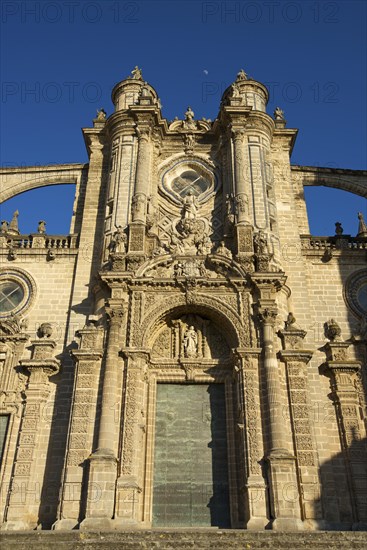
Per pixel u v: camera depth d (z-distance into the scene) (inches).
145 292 989.2
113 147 1208.8
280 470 810.8
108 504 791.7
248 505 799.7
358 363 948.0
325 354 987.3
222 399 956.6
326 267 1106.7
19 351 997.2
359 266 1107.9
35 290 1075.9
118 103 1296.8
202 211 1157.7
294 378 911.0
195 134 1258.0
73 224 1205.7
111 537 682.2
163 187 1187.9
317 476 834.2
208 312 992.2
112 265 1010.7
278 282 977.5
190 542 658.2
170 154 1243.8
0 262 1119.6
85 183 1268.5
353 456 882.1
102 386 893.2
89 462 826.2
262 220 1085.1
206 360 967.6
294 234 1131.9
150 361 958.4
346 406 922.1
